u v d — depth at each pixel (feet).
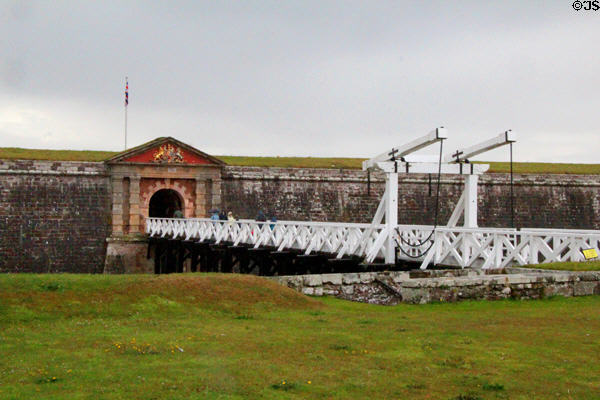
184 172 129.08
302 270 72.64
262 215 103.71
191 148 129.08
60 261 119.03
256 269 116.16
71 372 26.43
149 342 31.73
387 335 33.47
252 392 24.09
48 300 39.37
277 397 23.61
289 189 132.87
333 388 24.68
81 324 36.11
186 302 41.57
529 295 45.80
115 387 24.50
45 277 42.96
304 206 132.77
